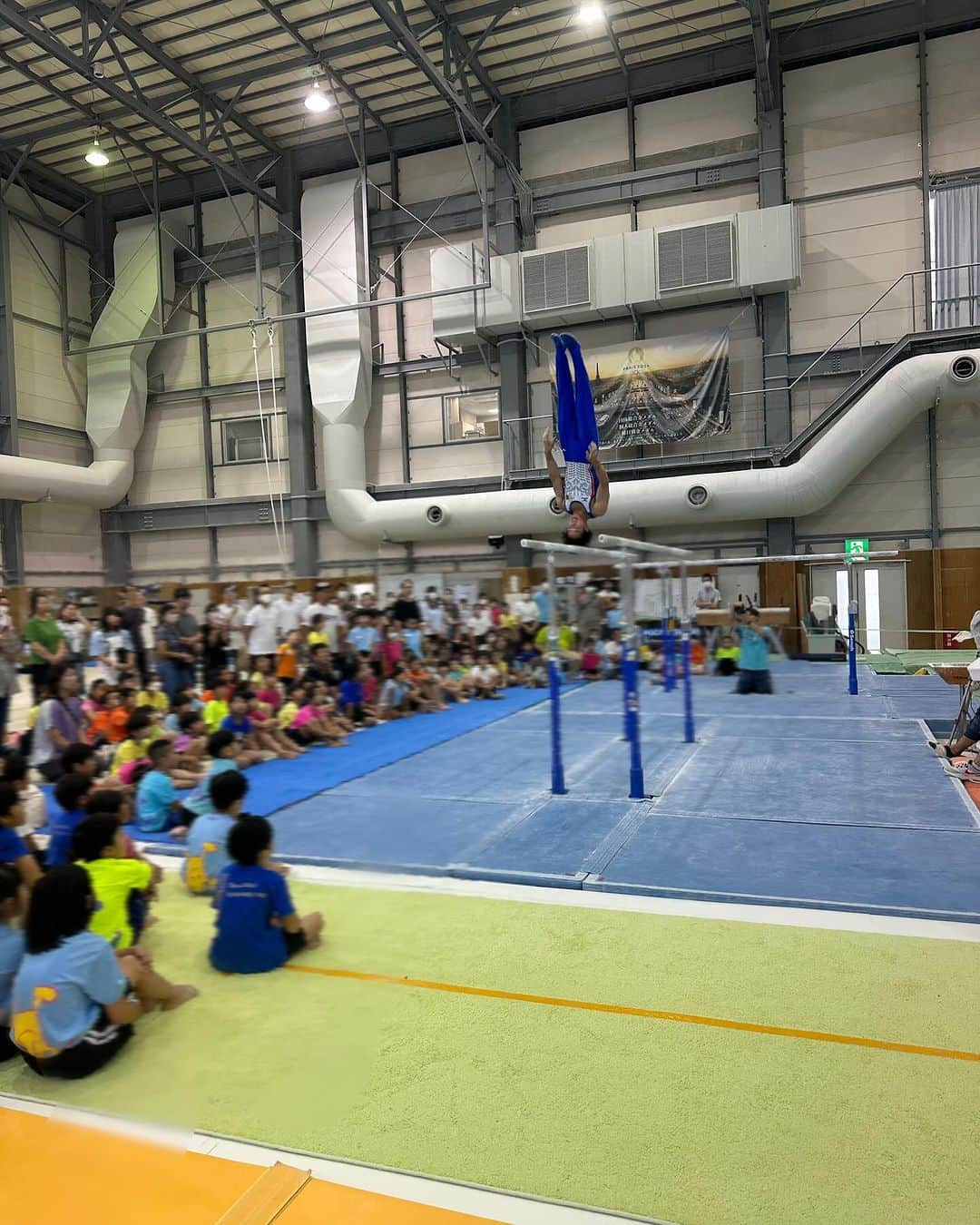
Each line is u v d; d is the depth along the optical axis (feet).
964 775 21.31
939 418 52.03
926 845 16.24
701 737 28.22
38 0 44.32
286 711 29.01
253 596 38.73
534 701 39.14
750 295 53.42
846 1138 7.85
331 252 60.13
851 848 16.14
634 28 51.29
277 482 65.87
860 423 48.80
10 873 10.29
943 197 50.62
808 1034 9.71
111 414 66.59
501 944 12.50
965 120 50.34
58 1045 9.16
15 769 18.30
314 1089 8.94
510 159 58.18
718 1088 8.72
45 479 60.90
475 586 50.39
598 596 45.01
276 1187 7.38
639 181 56.08
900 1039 9.56
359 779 23.85
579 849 16.65
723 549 56.29
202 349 67.46
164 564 69.41
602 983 11.16
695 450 55.88
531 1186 7.32
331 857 16.74
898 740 26.43
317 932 12.57
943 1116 8.14
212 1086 9.05
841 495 54.03
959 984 10.84
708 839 16.99
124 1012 9.70
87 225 69.67
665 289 53.06
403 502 58.85
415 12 47.37
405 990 11.12
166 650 30.99
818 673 44.09
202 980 11.56
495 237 58.95
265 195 61.11
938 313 50.52
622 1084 8.84
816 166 53.31
